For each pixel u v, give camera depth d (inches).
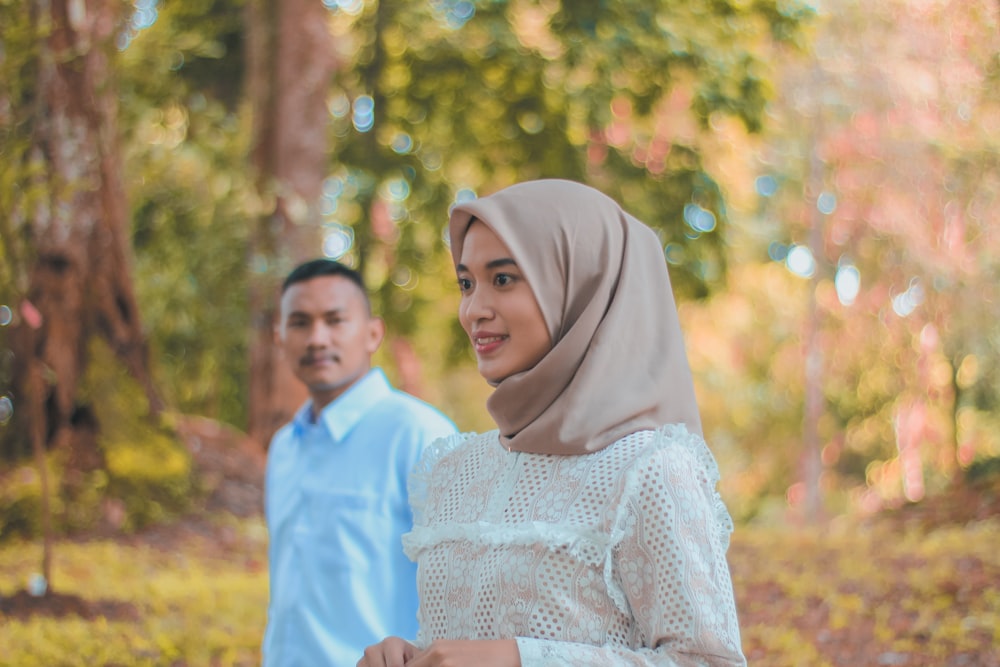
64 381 325.4
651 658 71.4
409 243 547.2
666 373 79.3
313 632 124.1
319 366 137.8
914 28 522.9
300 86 449.4
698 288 528.4
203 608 241.3
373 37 530.0
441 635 80.4
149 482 331.0
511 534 75.6
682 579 71.8
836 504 749.3
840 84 541.6
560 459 78.1
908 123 545.6
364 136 536.7
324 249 498.9
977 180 538.3
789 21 502.0
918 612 238.5
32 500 308.5
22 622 225.9
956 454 581.6
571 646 71.4
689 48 485.1
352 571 124.5
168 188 506.0
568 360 77.6
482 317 80.4
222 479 359.3
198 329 508.7
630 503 73.6
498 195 81.9
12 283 241.3
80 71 310.7
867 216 582.2
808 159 597.3
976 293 557.3
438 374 703.1
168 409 354.0
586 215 79.4
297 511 129.8
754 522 759.7
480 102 517.0
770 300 746.2
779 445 791.1
